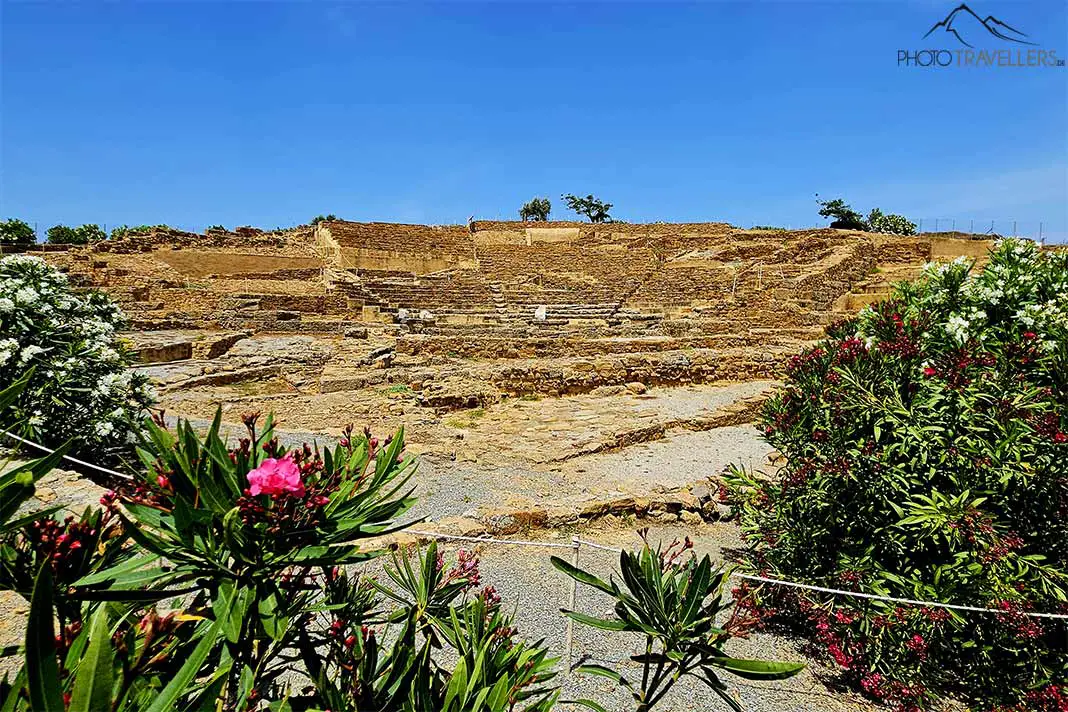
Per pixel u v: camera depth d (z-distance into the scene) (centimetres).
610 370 1770
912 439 471
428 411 1351
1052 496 447
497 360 2038
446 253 5000
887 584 491
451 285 3716
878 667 466
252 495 186
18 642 408
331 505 210
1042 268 631
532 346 2102
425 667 211
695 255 4938
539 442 1150
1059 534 461
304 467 212
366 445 234
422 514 779
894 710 454
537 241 6006
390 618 269
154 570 194
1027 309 572
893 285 679
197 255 3978
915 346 521
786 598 542
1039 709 429
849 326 625
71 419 743
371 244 4747
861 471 489
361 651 234
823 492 509
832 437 513
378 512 220
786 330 2548
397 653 221
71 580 200
